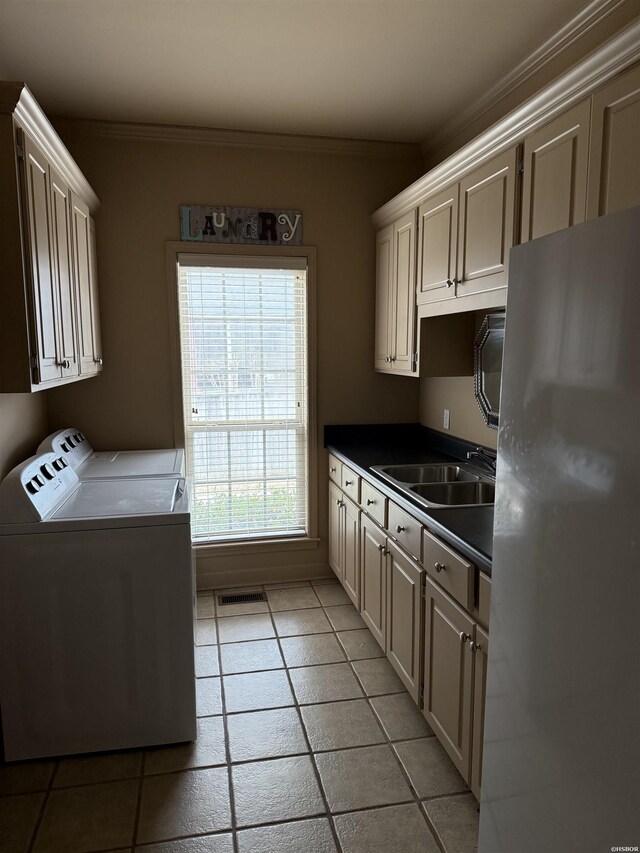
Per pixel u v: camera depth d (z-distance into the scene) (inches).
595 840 37.7
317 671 104.9
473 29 85.8
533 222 72.7
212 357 135.1
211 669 105.5
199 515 140.0
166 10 80.9
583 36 82.7
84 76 101.1
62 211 89.1
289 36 88.0
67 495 91.1
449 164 92.4
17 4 79.0
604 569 36.3
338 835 70.0
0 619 79.9
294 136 129.3
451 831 70.5
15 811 74.0
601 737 36.9
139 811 73.9
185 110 115.7
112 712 84.3
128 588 82.2
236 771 80.7
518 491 46.1
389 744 85.9
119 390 129.0
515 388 46.4
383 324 133.0
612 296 35.2
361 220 137.2
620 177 57.7
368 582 111.4
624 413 34.4
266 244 132.3
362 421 143.8
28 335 72.5
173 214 127.0
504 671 49.0
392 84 104.4
